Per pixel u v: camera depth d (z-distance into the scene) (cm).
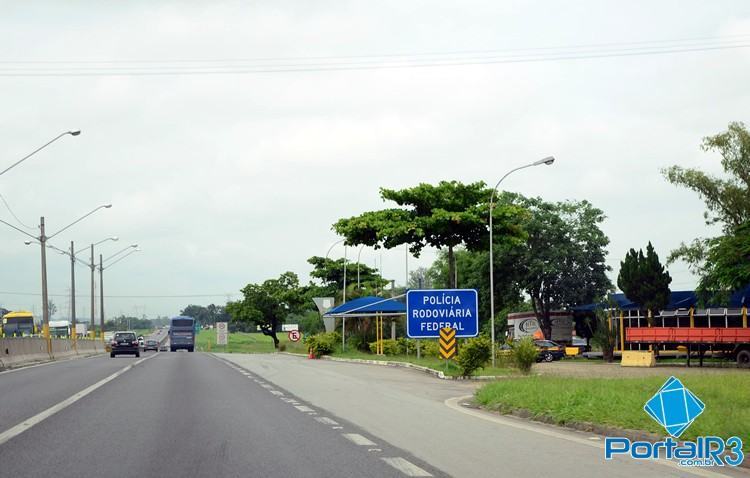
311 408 1712
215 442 1163
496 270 7106
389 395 2147
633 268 5450
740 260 4225
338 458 1021
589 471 952
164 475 898
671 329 4534
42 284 5028
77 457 1021
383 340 5544
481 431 1347
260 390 2217
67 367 3572
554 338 7081
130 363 4069
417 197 4538
